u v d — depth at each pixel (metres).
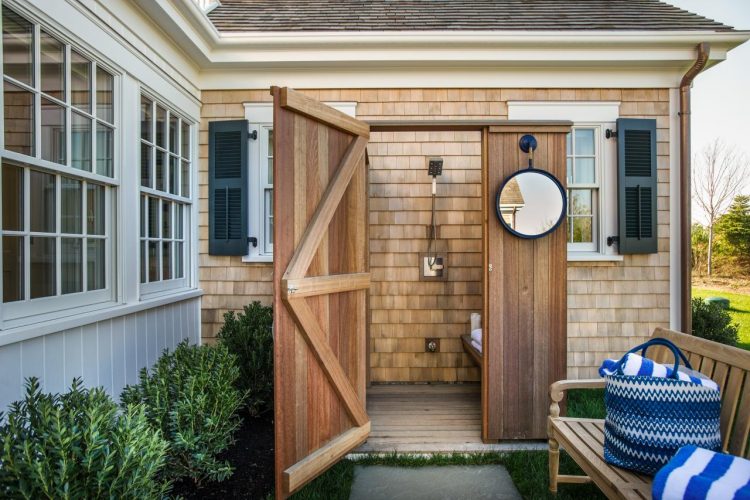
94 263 2.73
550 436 2.33
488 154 2.91
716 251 12.13
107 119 2.83
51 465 1.48
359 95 4.13
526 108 4.09
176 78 3.66
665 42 3.80
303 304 2.27
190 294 3.82
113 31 2.79
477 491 2.42
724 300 8.48
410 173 4.21
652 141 4.03
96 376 2.61
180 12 3.36
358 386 2.77
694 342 2.10
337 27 4.06
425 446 2.88
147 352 3.19
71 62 2.50
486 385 2.89
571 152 4.18
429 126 2.87
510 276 2.89
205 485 2.40
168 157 3.60
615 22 4.18
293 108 2.22
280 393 2.16
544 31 3.76
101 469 1.51
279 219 2.17
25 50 2.15
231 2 4.86
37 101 2.18
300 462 2.27
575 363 4.06
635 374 1.80
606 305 4.07
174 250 3.81
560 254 2.91
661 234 4.09
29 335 2.05
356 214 2.77
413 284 4.22
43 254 2.30
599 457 1.90
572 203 4.20
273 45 3.87
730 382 1.87
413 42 3.81
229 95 4.14
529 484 2.42
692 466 1.42
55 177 2.36
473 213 4.21
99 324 2.64
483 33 3.78
